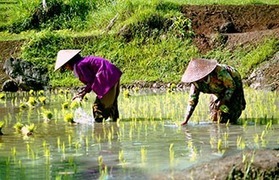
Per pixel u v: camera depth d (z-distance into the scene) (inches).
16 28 1244.5
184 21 1097.4
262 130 482.3
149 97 794.8
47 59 1076.5
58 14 1256.2
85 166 358.9
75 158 384.2
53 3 1262.3
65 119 567.5
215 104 536.4
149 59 1045.2
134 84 988.6
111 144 434.3
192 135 467.2
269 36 996.6
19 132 508.7
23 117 617.9
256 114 579.2
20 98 873.5
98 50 1087.0
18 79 1002.1
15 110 692.7
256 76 908.6
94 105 571.5
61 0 1270.9
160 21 1107.9
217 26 1117.7
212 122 535.5
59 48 1101.7
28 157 391.5
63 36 1122.0
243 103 535.2
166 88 961.5
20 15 1267.2
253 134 462.9
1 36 1215.6
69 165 363.3
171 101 730.2
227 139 442.0
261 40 998.4
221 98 527.8
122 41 1091.9
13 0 1402.6
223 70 518.9
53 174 339.6
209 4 1186.6
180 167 345.1
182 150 400.8
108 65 568.7
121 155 378.3
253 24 1137.4
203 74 506.3
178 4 1175.6
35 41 1107.3
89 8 1263.5
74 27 1219.9
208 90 523.8
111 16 1206.9
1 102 807.1
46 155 387.2
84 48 1095.6
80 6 1263.5
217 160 328.8
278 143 417.4
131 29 1102.4
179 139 449.1
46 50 1096.8
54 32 1181.1
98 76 561.6
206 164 324.5
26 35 1206.9
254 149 364.2
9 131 515.5
